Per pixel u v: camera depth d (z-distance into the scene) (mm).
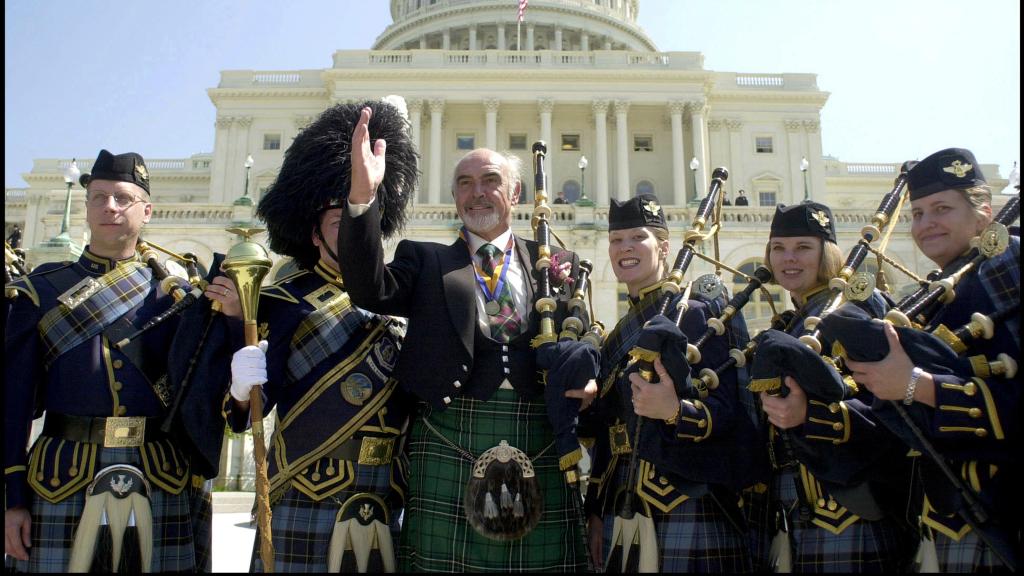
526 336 3215
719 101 45750
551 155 43219
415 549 3064
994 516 2500
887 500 2961
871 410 2748
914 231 3062
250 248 3004
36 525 3104
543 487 3084
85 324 3352
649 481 3180
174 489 3340
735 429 3137
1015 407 2410
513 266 3424
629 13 66812
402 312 3172
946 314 2873
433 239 20688
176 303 3389
